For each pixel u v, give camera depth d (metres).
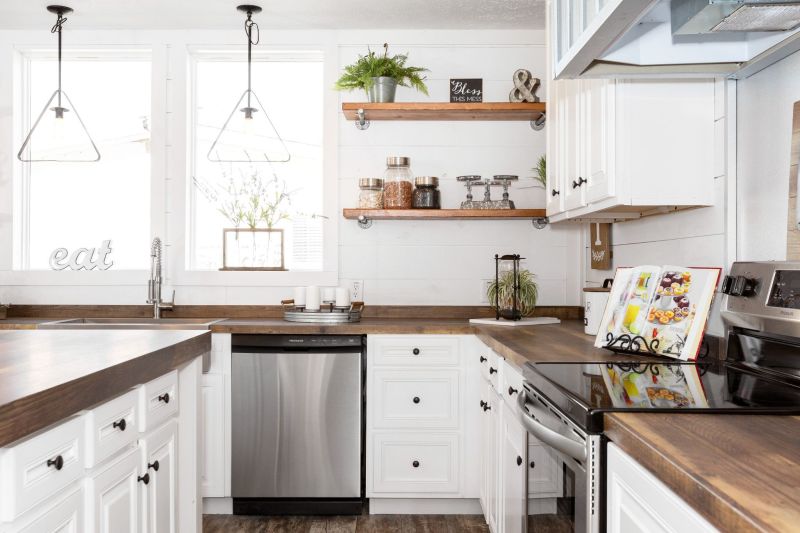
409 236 3.73
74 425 1.37
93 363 1.54
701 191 2.10
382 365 3.13
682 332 1.89
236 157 3.85
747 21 1.52
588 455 1.23
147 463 1.78
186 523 2.19
